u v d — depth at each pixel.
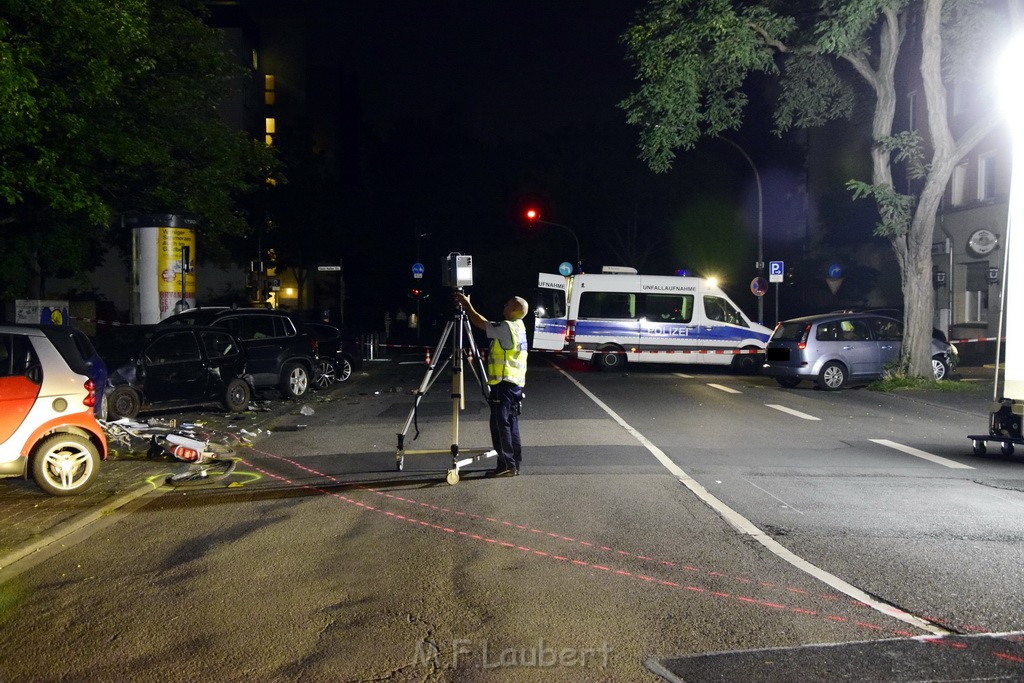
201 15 23.91
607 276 25.95
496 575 5.95
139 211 21.98
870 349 19.92
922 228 19.94
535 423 13.95
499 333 9.45
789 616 5.10
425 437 12.74
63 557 6.69
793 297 43.72
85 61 14.68
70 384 8.86
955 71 20.58
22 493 8.88
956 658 4.46
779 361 19.97
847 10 18.17
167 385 15.30
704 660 4.47
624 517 7.57
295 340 18.50
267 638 4.88
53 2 13.77
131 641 4.89
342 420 15.14
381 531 7.20
